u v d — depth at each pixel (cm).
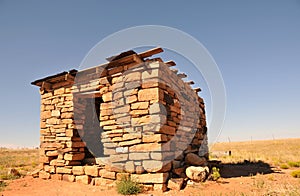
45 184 722
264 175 812
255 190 581
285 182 681
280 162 1249
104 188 640
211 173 739
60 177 777
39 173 828
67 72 822
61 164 789
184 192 562
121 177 645
